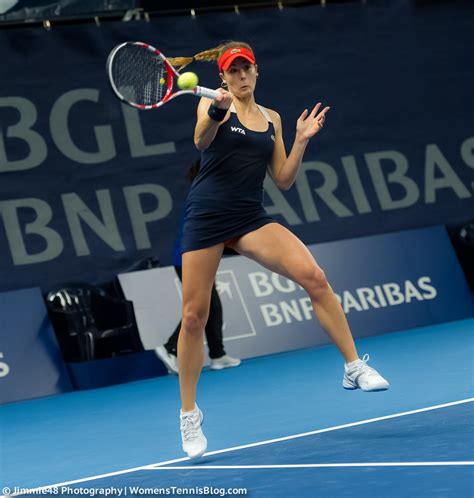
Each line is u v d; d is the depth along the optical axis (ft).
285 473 51.24
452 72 134.72
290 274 58.13
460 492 42.86
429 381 80.69
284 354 111.45
